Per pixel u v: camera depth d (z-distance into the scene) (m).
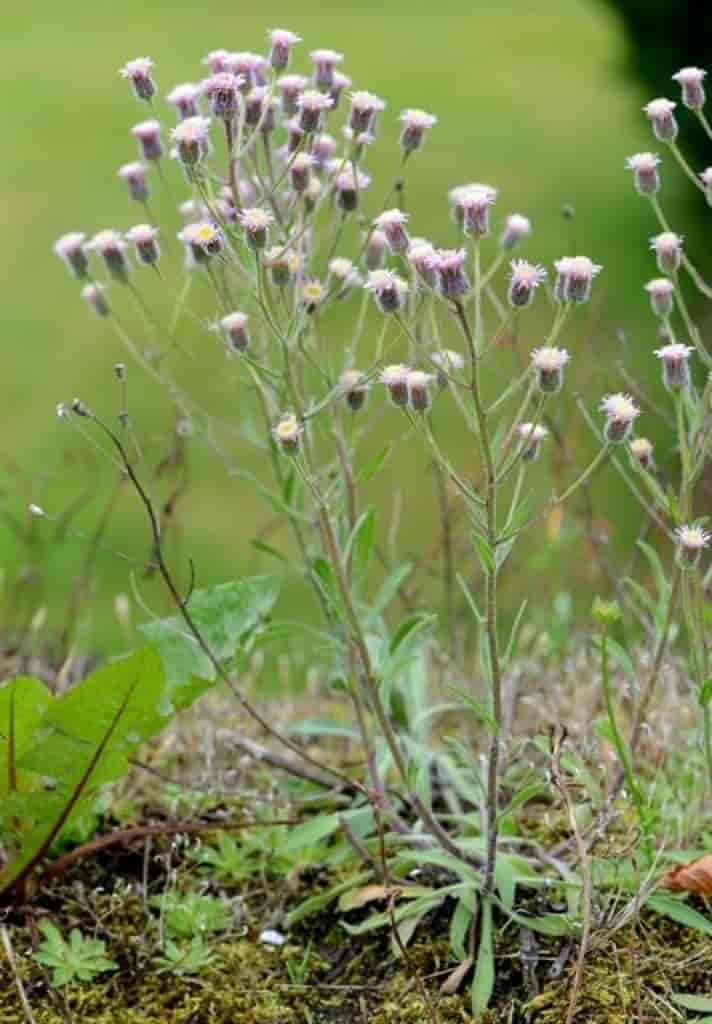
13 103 18.59
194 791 5.01
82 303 13.73
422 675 5.19
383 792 4.59
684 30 13.48
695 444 4.12
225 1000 4.14
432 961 4.26
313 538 4.99
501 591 6.44
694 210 13.92
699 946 4.24
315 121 4.18
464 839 4.45
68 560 9.90
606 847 4.49
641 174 4.17
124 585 9.68
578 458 7.80
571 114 18.17
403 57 20.56
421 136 4.54
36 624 5.88
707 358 4.02
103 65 19.95
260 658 6.23
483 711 3.87
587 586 6.52
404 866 4.53
